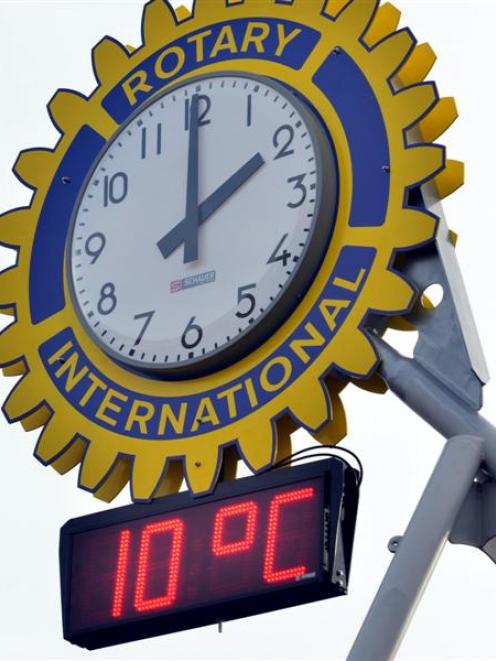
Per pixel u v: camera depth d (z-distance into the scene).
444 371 14.44
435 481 13.93
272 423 14.74
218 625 14.86
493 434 14.06
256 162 15.66
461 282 14.90
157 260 15.84
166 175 16.14
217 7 16.62
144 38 16.94
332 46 15.80
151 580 14.79
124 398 15.58
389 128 15.19
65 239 16.53
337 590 14.20
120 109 16.81
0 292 16.61
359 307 14.70
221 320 15.23
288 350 14.92
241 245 15.43
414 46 15.39
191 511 14.85
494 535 14.02
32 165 17.00
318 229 15.06
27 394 16.09
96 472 15.41
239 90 16.05
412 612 13.61
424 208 14.87
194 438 15.08
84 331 16.02
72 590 15.08
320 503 14.30
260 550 14.41
